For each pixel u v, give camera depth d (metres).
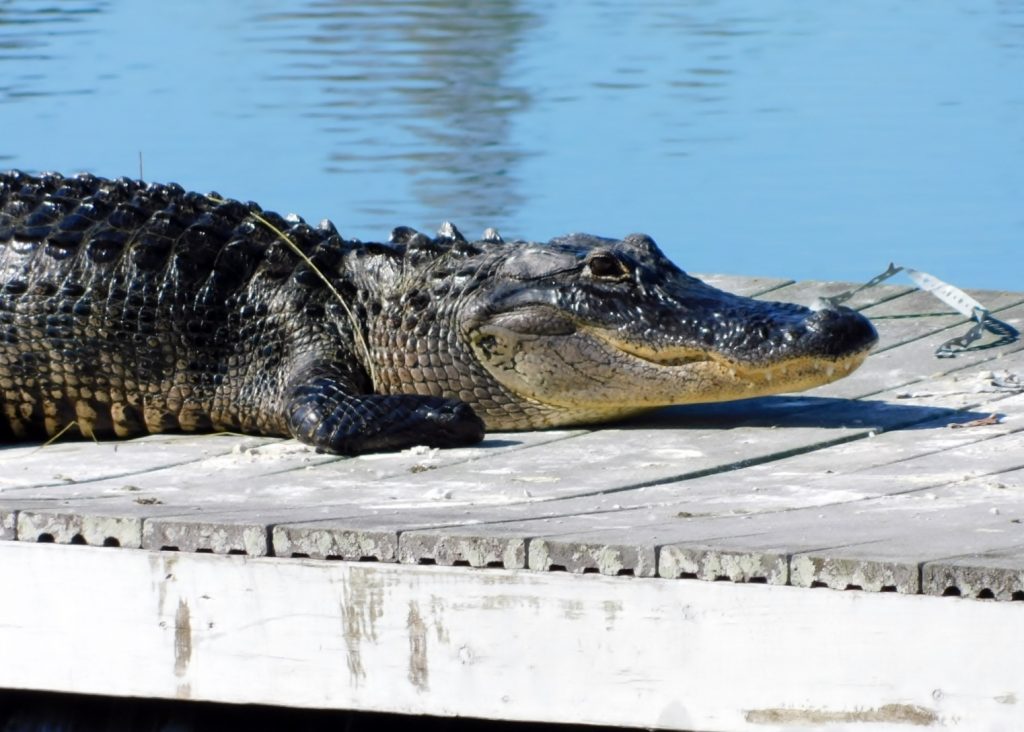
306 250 27.12
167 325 26.14
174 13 81.38
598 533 17.45
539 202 48.59
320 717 19.58
